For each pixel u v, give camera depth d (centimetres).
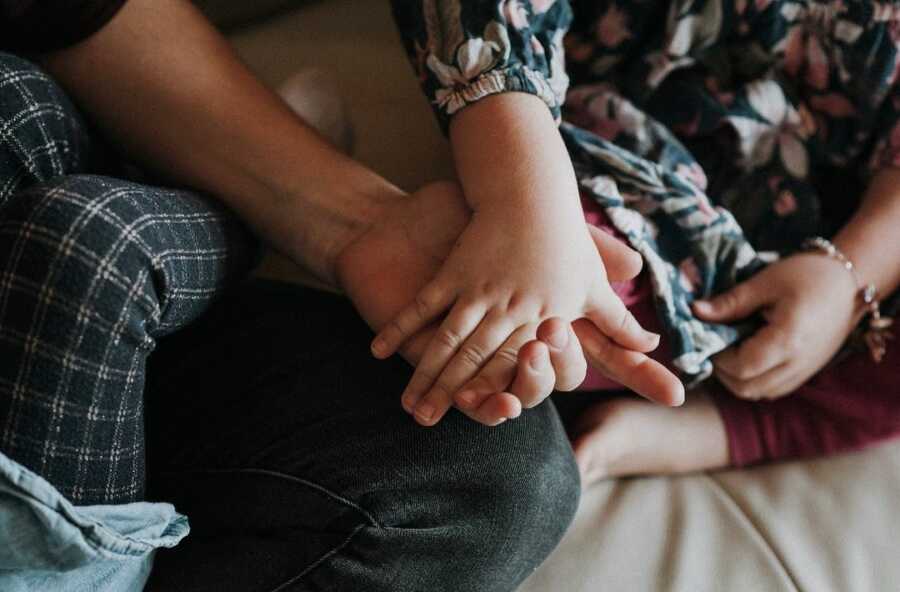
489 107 55
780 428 72
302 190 57
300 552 52
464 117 56
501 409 48
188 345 61
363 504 51
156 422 58
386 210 57
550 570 63
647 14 69
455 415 54
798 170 71
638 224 63
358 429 54
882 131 69
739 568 62
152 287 46
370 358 57
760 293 66
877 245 68
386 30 84
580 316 54
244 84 60
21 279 43
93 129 60
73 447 45
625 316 54
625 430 71
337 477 52
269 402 56
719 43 70
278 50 83
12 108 48
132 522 45
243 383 57
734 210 72
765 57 70
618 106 70
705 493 70
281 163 57
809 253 68
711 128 70
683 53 70
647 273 63
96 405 45
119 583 48
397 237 56
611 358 54
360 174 59
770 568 62
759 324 68
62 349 43
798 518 66
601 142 66
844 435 71
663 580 62
